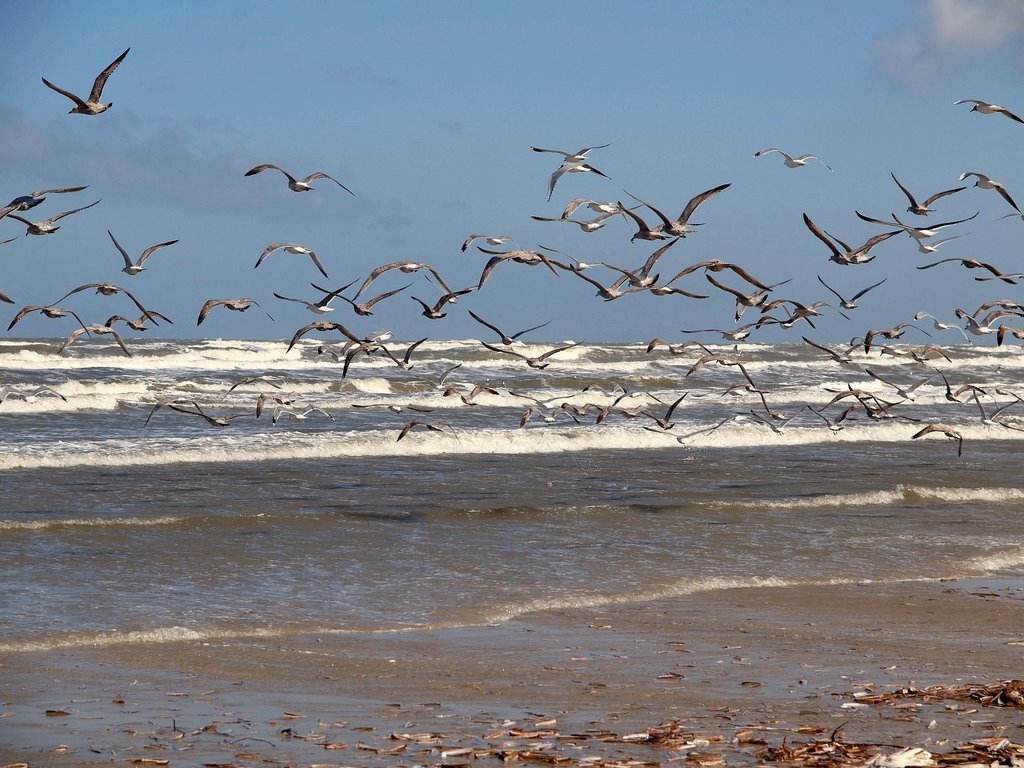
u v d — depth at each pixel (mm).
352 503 24719
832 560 20000
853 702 11438
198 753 9695
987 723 10633
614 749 9828
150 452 31125
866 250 20453
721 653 13688
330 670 12711
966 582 18516
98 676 12273
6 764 9320
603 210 19125
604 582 17875
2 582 16594
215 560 18625
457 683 12234
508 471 30672
